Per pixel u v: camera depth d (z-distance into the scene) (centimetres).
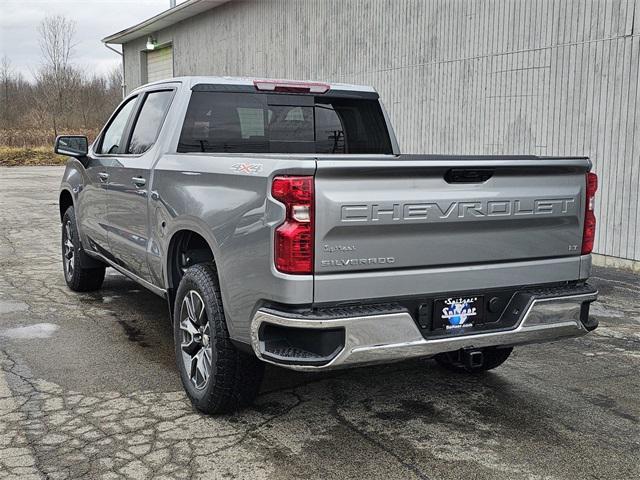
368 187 322
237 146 486
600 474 333
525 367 492
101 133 607
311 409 407
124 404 410
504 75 1018
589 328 388
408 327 329
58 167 3044
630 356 520
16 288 711
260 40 1847
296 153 510
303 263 314
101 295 686
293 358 319
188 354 410
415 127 1229
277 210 319
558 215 375
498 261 362
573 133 912
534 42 961
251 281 337
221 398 379
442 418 397
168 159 448
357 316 317
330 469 333
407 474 329
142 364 483
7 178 2375
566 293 375
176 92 482
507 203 357
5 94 5016
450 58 1127
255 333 334
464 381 459
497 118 1038
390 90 1298
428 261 341
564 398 432
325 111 521
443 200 338
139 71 2758
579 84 898
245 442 361
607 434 379
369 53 1359
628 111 838
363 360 322
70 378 453
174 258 442
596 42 870
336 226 316
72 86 4500
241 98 487
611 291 739
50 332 557
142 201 479
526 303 364
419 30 1198
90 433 369
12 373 461
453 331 349
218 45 2103
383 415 400
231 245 351
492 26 1032
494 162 346
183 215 406
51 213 1366
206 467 333
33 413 395
